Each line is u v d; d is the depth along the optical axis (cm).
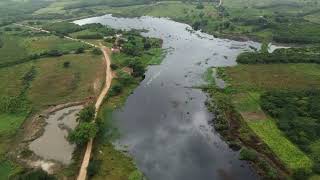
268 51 15850
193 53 15675
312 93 10569
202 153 8138
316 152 7775
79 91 11488
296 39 17175
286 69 12988
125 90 11694
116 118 9862
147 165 7712
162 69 13700
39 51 15788
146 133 9044
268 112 9650
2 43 17700
